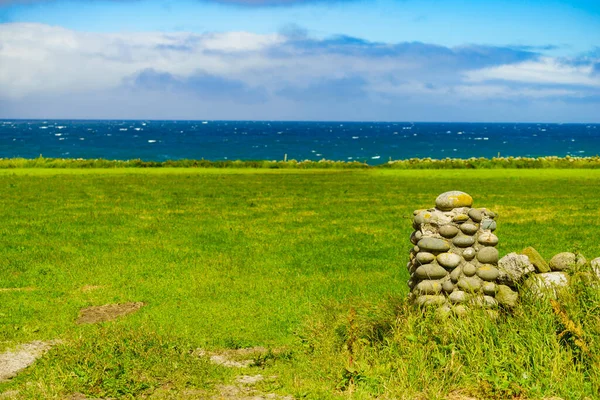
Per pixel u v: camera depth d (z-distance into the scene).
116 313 10.62
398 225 20.64
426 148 150.88
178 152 126.31
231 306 10.96
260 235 18.62
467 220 8.20
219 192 31.62
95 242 17.20
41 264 14.34
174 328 9.62
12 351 8.42
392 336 7.73
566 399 6.19
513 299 7.91
